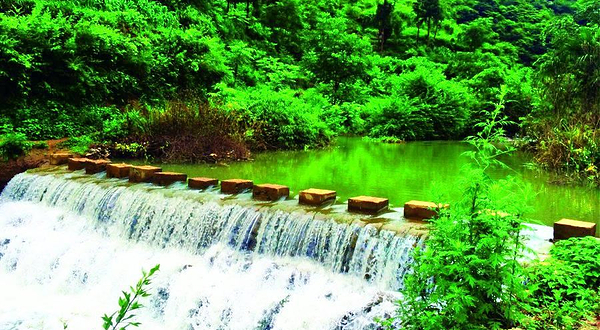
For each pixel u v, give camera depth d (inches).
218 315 222.5
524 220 140.9
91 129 498.6
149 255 275.1
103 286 265.0
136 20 703.7
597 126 423.8
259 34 1189.7
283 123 583.5
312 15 1460.4
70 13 632.4
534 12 2012.8
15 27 503.8
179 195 294.7
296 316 204.5
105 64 585.0
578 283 161.6
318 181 358.6
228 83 748.6
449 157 509.0
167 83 644.7
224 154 465.1
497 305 139.6
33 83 509.4
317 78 946.7
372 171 408.8
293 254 242.5
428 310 140.3
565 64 500.4
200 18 948.6
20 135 420.2
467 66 1184.8
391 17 1663.4
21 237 308.2
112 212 310.5
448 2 1995.6
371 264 219.0
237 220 262.1
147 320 239.1
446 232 139.5
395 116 749.3
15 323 231.3
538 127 511.2
